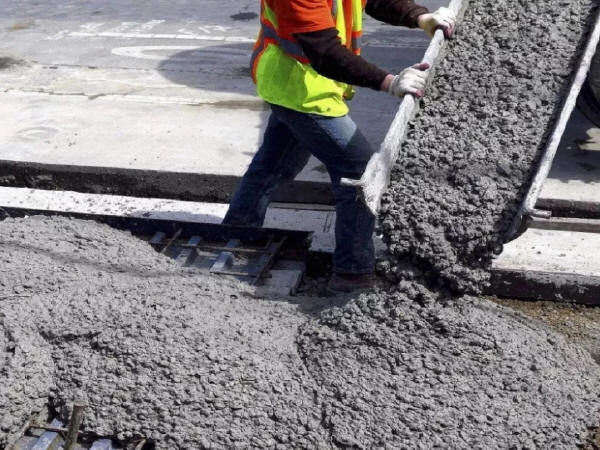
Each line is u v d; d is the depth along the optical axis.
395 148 3.62
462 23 4.46
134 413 3.39
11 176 5.72
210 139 6.12
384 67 8.03
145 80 7.58
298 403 3.37
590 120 5.27
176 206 5.27
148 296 3.89
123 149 5.94
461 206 3.60
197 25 9.57
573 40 4.27
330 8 3.76
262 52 3.99
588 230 4.26
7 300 3.86
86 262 4.24
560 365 3.61
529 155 3.73
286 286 4.46
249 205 4.62
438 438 3.21
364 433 3.24
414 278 3.62
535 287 4.44
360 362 3.48
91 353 3.61
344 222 4.12
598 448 3.33
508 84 4.07
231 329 3.69
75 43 8.84
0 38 9.05
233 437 3.29
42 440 3.34
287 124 4.05
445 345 3.49
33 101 6.96
